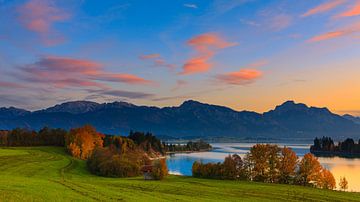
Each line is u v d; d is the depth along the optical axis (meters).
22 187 54.28
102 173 119.50
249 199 71.38
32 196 45.88
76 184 68.56
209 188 86.81
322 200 75.31
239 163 120.44
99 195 54.09
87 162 140.88
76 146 177.50
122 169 119.50
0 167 112.31
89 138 184.88
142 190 75.00
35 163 130.75
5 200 40.91
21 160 134.38
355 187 128.62
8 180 63.78
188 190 80.94
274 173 118.56
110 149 163.25
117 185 82.00
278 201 71.12
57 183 67.31
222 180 114.44
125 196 55.91
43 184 62.06
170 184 92.62
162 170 110.19
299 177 116.75
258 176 119.19
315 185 114.38
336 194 85.19
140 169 126.56
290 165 117.88
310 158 115.69
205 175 119.00
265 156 119.31
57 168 124.94
